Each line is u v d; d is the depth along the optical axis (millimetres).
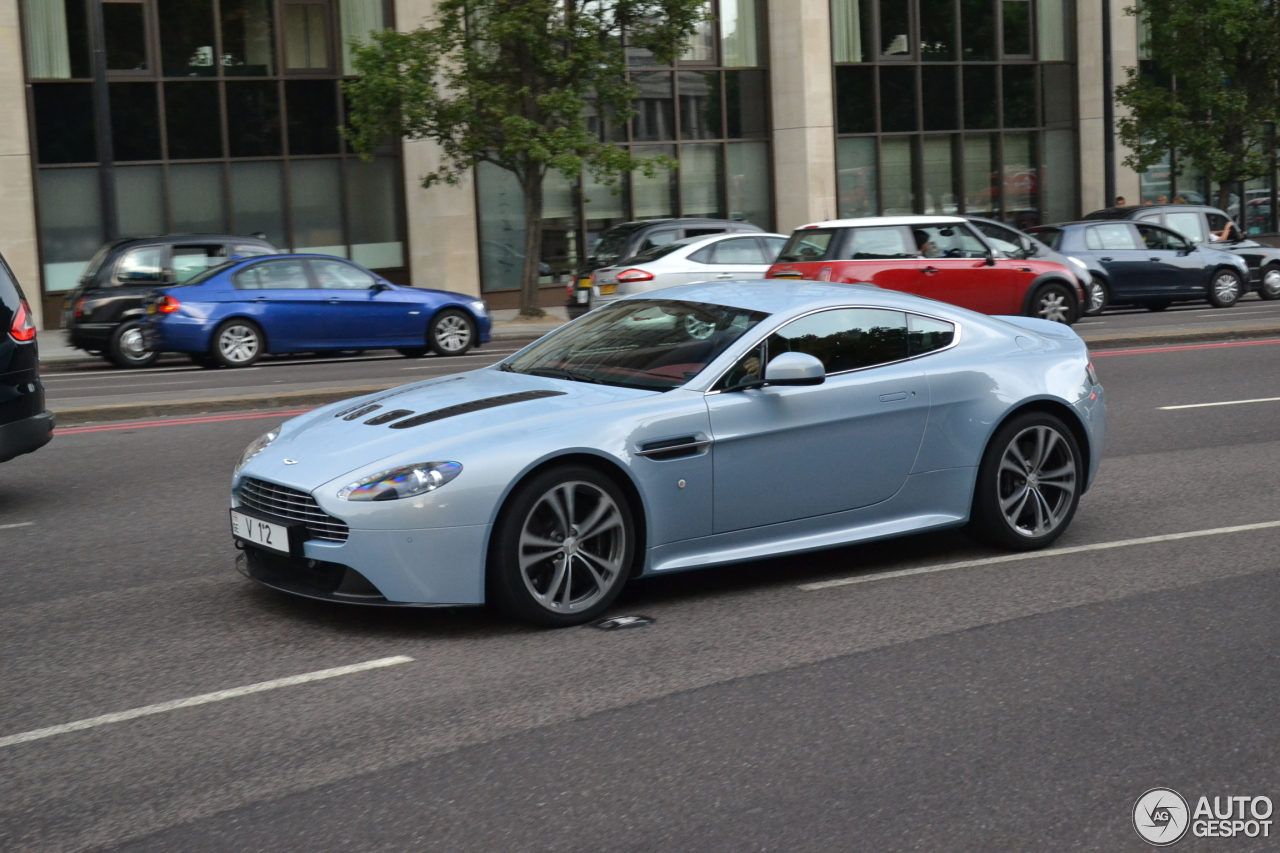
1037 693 4715
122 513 8070
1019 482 6875
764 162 32125
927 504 6574
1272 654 5125
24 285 24531
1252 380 14000
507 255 28969
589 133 23844
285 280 18453
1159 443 10297
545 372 6387
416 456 5383
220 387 14781
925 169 33906
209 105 25906
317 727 4430
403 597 5281
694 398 5883
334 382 15039
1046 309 17734
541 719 4480
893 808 3760
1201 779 3963
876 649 5246
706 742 4262
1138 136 33125
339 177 27250
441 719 4488
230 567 6691
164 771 4074
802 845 3531
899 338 6578
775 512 6098
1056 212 36219
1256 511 7801
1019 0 34969
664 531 5793
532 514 5434
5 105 24078
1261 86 31922
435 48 23719
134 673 5020
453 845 3543
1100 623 5582
